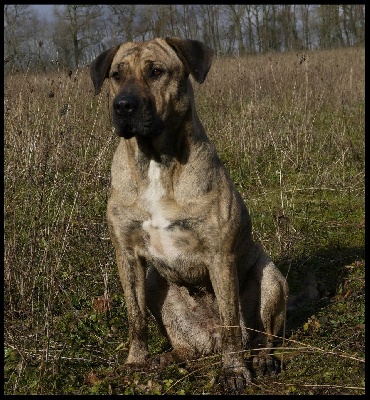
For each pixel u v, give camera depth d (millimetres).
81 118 7262
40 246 4965
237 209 3561
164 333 3977
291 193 7094
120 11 19781
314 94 11180
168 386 3367
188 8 30141
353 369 3510
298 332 4070
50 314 3910
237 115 9727
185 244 3537
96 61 3861
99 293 4656
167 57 3562
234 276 3543
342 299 4586
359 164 7945
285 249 5383
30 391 3295
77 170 6082
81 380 3506
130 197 3518
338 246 5621
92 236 5051
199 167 3467
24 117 6820
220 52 17922
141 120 3332
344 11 42938
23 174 5898
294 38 38438
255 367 3613
